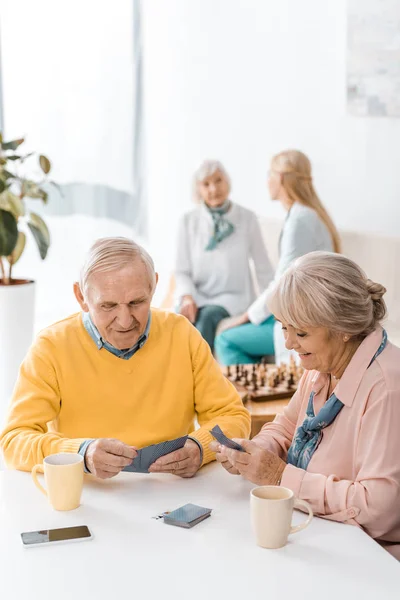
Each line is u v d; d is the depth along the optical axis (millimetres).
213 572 1177
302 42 4277
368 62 3869
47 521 1366
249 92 4711
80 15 5613
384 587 1130
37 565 1207
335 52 4070
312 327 1451
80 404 1729
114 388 1729
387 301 3600
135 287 1616
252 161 4770
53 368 1717
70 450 1535
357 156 4016
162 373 1767
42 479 1566
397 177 3793
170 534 1309
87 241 5840
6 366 3771
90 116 5723
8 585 1149
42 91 5691
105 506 1429
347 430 1467
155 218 5711
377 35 3797
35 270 5840
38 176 5746
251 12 4602
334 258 1474
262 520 1242
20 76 5668
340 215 4172
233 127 4883
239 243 4109
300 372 2902
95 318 1649
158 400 1762
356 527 1345
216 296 4137
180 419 1783
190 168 5309
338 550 1249
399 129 3750
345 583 1142
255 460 1457
